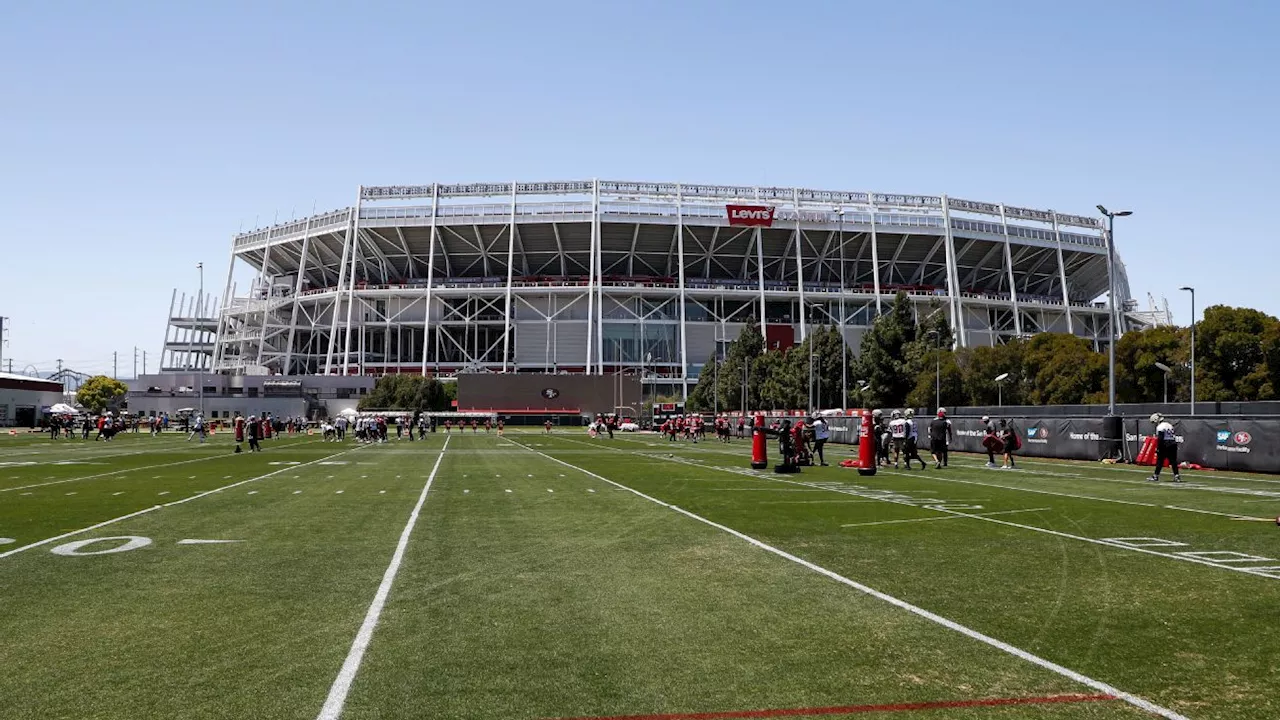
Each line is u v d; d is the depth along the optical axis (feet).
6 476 90.99
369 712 19.02
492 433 297.12
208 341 532.32
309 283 488.02
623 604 29.68
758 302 435.12
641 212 410.93
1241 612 28.58
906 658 23.24
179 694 20.20
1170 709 19.40
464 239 424.46
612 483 83.61
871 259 438.40
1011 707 19.52
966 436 149.79
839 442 199.72
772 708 19.40
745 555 40.16
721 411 354.13
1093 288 498.28
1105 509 60.03
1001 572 35.86
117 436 258.57
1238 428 100.22
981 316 444.96
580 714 18.97
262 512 57.41
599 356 411.95
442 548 42.04
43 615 27.84
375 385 396.37
